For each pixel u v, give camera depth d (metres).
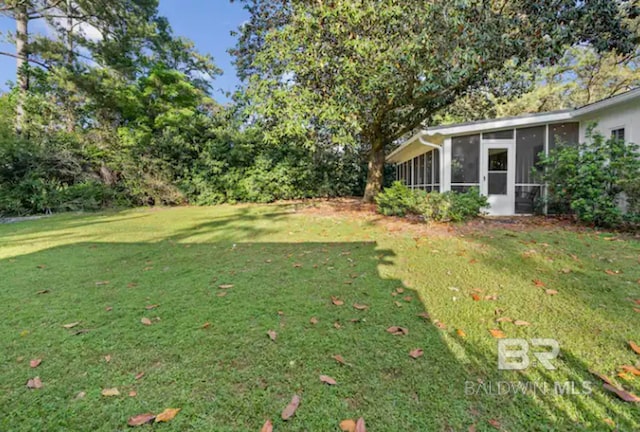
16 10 10.87
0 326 2.36
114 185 11.73
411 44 5.77
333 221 7.28
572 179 6.16
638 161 5.58
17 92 11.79
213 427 1.41
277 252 4.50
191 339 2.14
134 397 1.60
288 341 2.09
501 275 3.27
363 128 9.29
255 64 7.42
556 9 5.88
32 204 9.59
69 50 11.59
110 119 12.30
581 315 2.35
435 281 3.14
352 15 5.85
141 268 3.80
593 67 12.91
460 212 6.50
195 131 12.55
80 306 2.70
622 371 1.72
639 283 2.95
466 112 12.04
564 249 4.20
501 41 5.92
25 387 1.68
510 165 8.13
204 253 4.51
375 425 1.40
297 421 1.43
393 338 2.10
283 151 12.90
